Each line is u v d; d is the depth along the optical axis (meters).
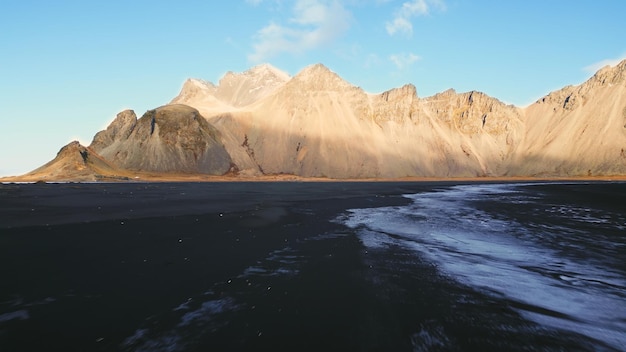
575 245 23.28
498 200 57.41
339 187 101.25
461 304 13.33
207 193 65.62
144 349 9.70
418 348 10.08
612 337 10.98
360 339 10.53
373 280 15.85
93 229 25.16
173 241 22.06
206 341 10.20
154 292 13.69
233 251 20.20
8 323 10.87
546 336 10.97
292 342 10.27
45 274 15.30
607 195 66.75
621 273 17.33
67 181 115.00
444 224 31.77
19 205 39.00
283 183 132.75
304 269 17.25
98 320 11.27
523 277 16.62
